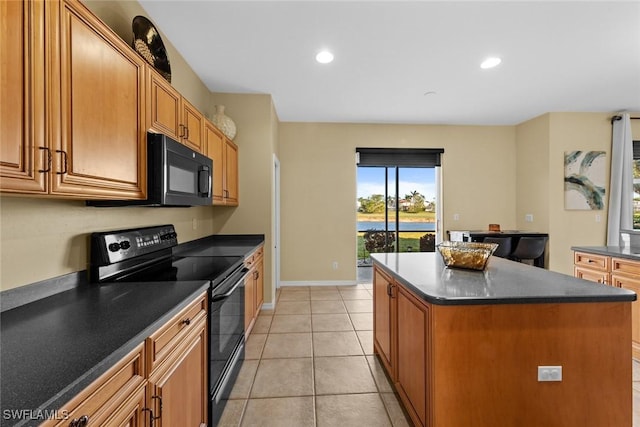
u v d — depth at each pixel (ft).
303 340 8.27
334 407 5.53
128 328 2.91
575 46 7.66
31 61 2.70
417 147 14.47
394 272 5.41
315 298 12.07
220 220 10.71
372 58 8.25
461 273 5.26
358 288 13.58
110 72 3.77
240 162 10.68
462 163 14.66
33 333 2.78
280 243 14.01
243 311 7.13
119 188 3.96
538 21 6.60
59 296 3.92
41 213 3.78
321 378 6.45
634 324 7.22
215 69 8.86
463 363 3.90
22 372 2.12
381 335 6.80
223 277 5.43
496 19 6.55
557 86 10.21
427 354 4.11
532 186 13.75
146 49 5.63
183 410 3.79
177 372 3.61
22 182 2.63
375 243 15.23
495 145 14.74
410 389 4.84
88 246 4.60
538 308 3.96
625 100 11.53
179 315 3.70
